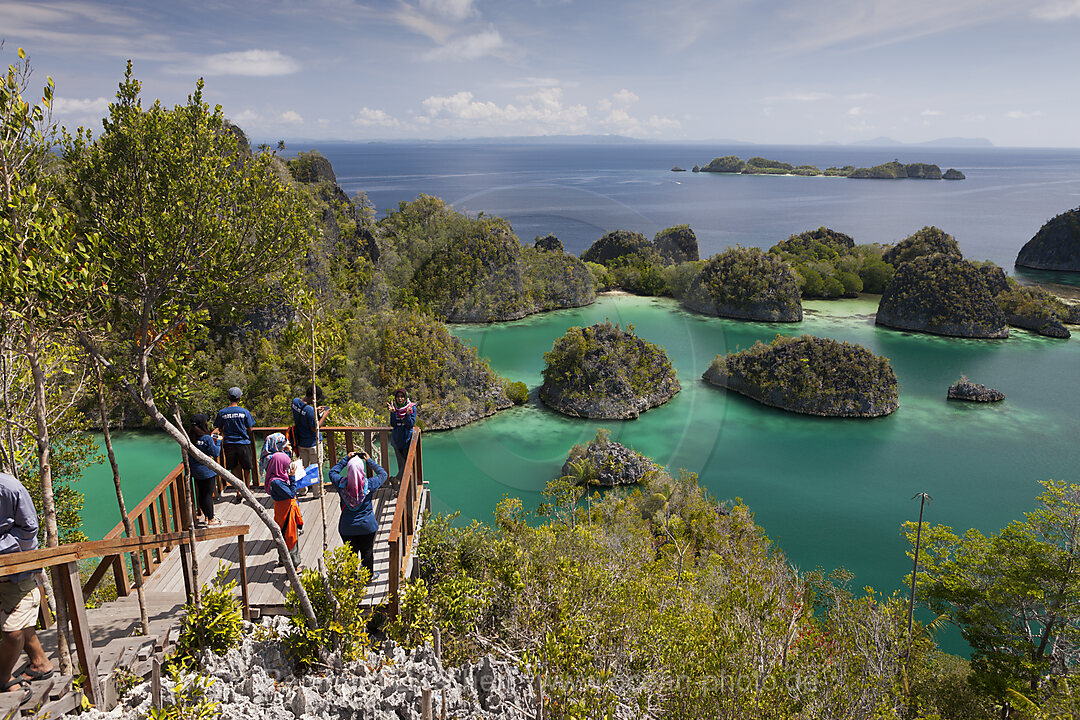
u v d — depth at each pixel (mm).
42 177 5383
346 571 6848
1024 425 66062
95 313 5410
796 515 46625
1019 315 102750
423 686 6141
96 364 5723
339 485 7289
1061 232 148125
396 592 7152
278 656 6406
